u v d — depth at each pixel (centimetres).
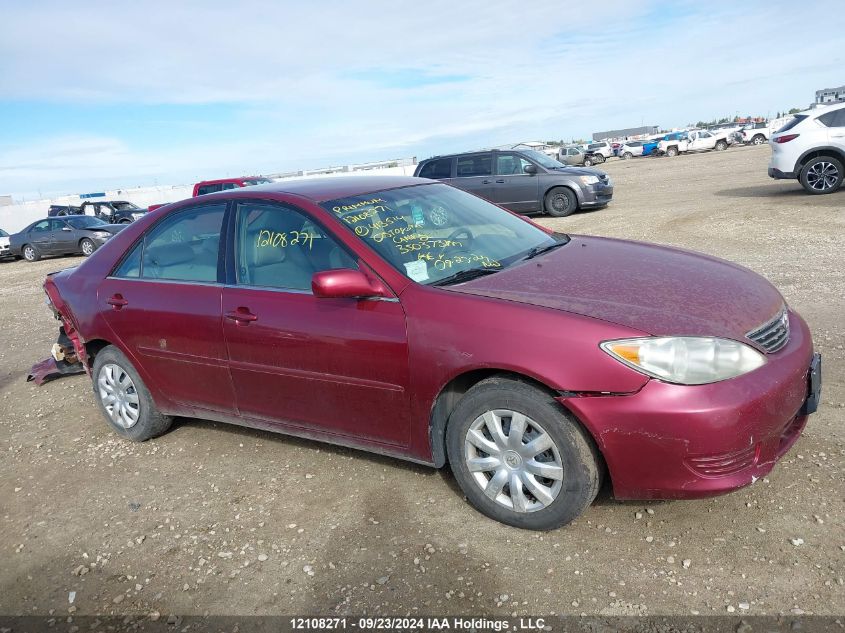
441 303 309
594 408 271
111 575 314
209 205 411
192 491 384
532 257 373
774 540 278
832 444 346
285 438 441
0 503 401
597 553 284
